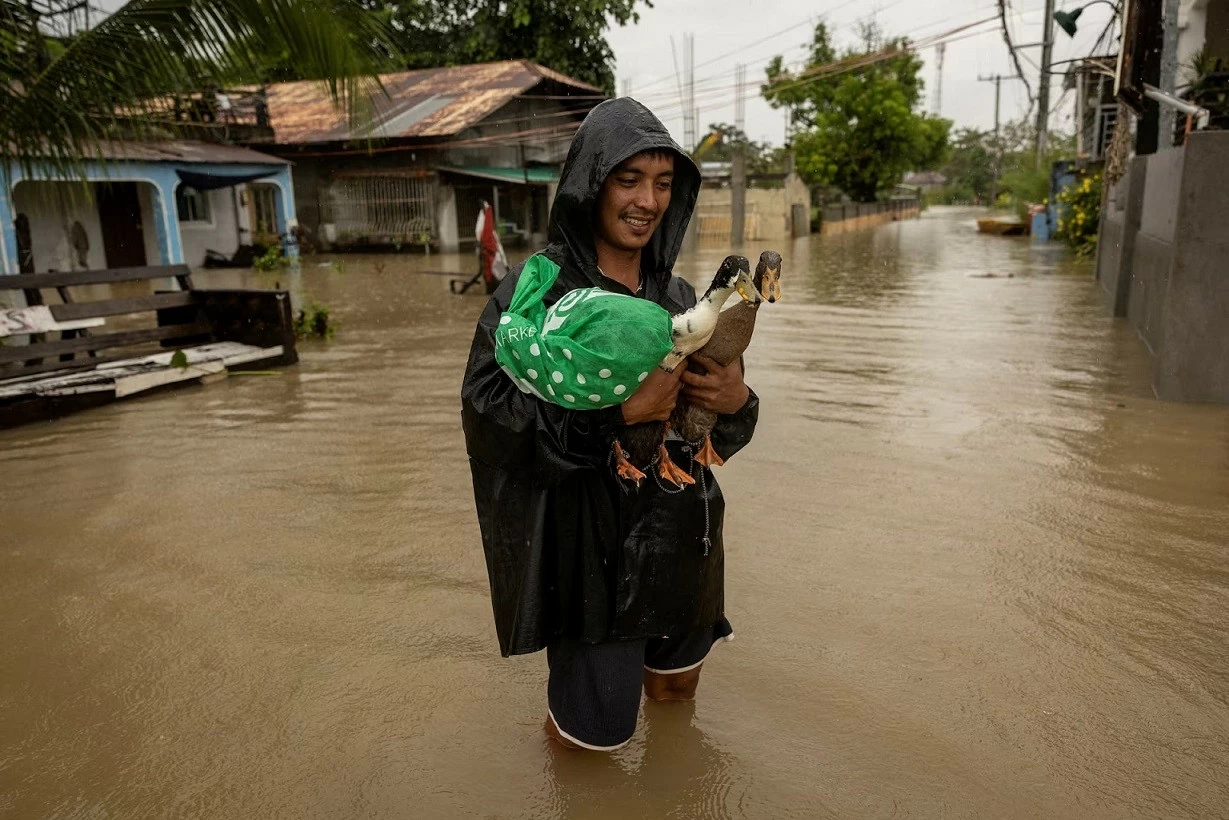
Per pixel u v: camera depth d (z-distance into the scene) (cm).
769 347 970
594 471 238
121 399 768
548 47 3092
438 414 704
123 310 859
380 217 2733
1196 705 306
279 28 702
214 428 677
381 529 467
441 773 276
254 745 292
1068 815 254
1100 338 996
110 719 308
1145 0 846
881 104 4012
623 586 243
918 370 841
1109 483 521
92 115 729
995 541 441
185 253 2297
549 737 289
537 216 3142
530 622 242
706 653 292
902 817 254
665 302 259
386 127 2566
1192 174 675
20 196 1786
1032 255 2250
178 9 679
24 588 409
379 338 1099
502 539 246
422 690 321
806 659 336
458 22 3325
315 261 2434
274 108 2966
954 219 5303
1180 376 707
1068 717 300
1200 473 537
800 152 4203
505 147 2912
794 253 2462
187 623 373
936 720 298
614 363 207
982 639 349
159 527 477
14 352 761
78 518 494
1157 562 416
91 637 364
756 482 528
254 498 518
